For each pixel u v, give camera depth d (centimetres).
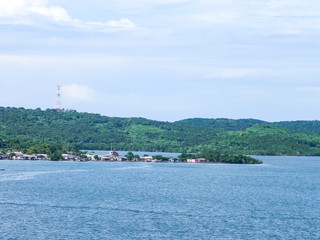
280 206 18275
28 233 13538
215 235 13712
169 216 15888
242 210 17262
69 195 19675
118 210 16662
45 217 15350
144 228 14262
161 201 18712
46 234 13475
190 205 18000
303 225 15038
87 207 17088
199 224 14888
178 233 13825
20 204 17362
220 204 18450
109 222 14875
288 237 13662
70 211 16325
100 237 13288
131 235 13538
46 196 19250
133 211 16538
